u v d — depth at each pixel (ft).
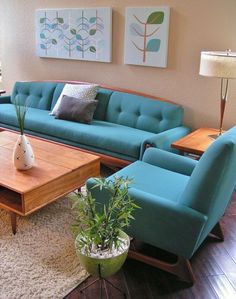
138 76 12.80
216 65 9.05
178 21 11.45
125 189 5.85
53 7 14.28
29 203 7.36
